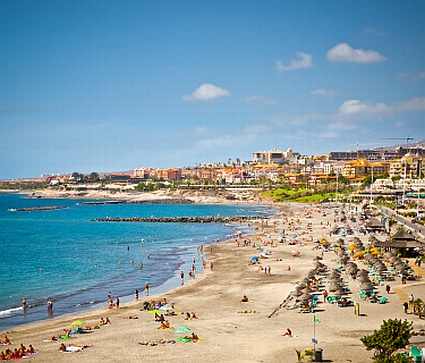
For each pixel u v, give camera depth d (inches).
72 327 2212.1
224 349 1792.6
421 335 1788.9
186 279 3447.3
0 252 5014.8
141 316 2391.7
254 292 2876.5
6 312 2596.0
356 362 1581.0
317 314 2279.8
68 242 5915.4
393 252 3681.1
